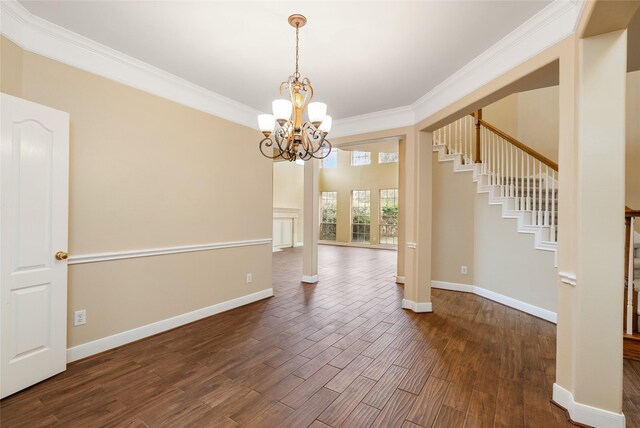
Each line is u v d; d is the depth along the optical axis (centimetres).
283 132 239
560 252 196
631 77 396
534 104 538
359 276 586
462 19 211
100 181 260
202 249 345
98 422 175
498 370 238
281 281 541
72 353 244
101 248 261
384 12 204
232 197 383
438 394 205
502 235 416
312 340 291
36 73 224
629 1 144
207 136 350
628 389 212
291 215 1060
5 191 194
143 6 201
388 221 1048
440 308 394
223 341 287
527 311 376
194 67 288
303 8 200
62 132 225
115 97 269
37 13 212
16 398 195
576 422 177
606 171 171
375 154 1063
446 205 491
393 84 319
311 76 302
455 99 304
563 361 193
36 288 211
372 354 263
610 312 171
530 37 218
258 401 196
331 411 187
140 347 273
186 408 188
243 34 232
